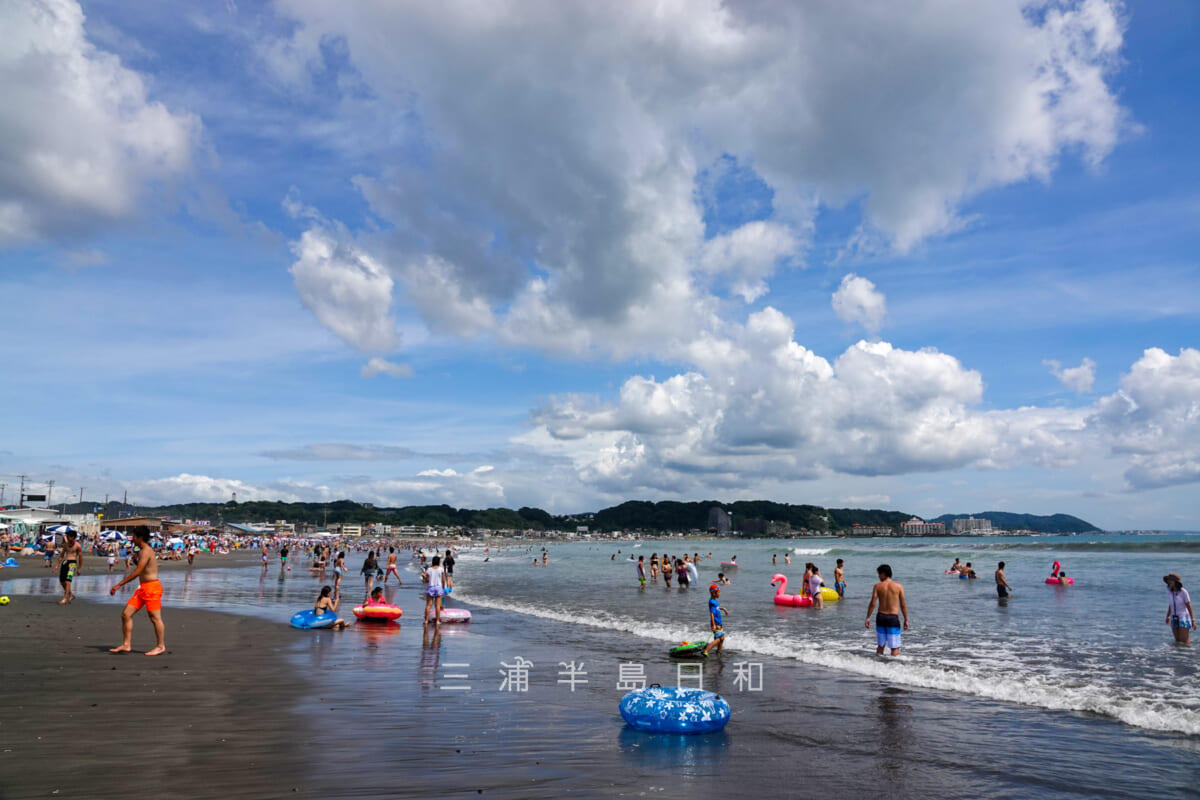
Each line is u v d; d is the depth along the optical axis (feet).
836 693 34.30
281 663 39.11
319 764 20.54
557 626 61.67
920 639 53.78
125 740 22.38
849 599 87.30
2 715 25.34
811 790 19.88
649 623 64.18
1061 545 303.07
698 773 21.15
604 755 22.84
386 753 22.06
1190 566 166.30
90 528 302.04
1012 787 20.71
